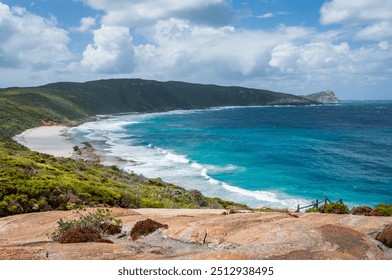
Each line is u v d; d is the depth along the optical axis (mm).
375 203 46375
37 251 8969
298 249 9164
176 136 118312
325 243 9508
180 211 21531
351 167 67875
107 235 12656
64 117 169250
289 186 53812
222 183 54562
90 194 28500
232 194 49000
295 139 111375
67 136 110250
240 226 11367
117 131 133875
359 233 10359
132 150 86188
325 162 72875
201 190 50656
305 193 50219
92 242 10867
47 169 35844
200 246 10727
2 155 35562
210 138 113375
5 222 16172
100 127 151000
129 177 48375
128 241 11898
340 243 9523
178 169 63906
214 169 65312
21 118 129500
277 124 166750
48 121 146500
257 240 10180
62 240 11352
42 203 25359
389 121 174125
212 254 8523
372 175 61281
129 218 14945
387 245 10086
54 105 187250
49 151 80000
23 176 28891
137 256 8875
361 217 12570
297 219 11617
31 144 90125
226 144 99500
